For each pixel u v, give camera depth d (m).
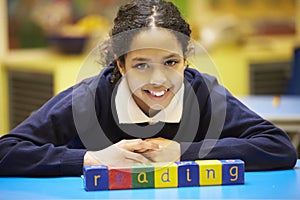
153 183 1.72
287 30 5.93
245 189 1.71
